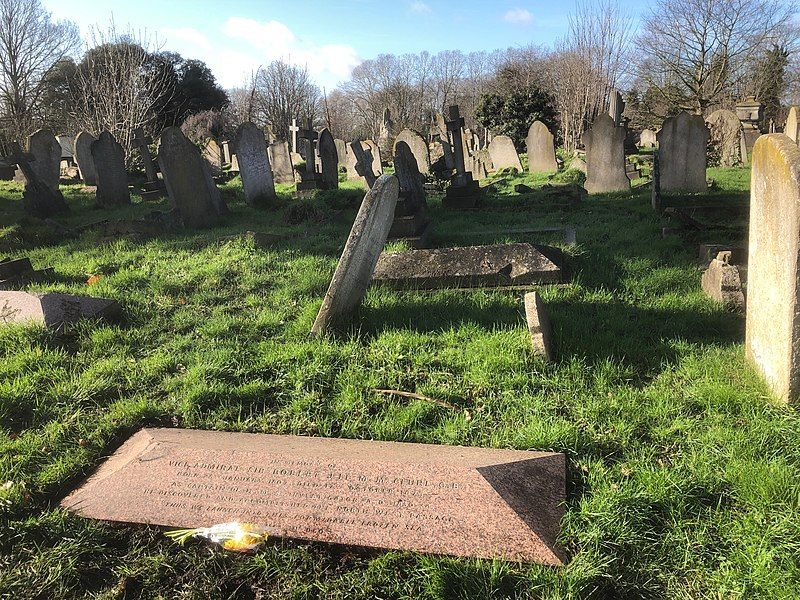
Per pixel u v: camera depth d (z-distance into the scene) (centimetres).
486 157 2536
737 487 305
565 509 303
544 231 920
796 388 361
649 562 273
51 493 347
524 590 261
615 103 2377
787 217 347
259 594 275
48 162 1816
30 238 1001
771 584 251
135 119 2719
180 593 279
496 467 314
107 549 304
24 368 477
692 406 392
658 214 1048
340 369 470
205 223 1129
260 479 325
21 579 284
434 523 292
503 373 445
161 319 598
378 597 268
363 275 560
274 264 775
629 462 340
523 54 6250
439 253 666
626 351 474
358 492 310
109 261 821
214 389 441
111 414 418
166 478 334
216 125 4659
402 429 387
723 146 2189
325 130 1778
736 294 554
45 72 4328
